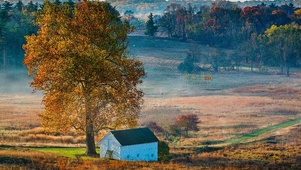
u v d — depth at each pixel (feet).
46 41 421.18
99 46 432.66
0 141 509.76
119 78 431.84
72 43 425.28
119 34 442.91
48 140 540.93
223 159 468.75
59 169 342.44
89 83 427.33
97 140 563.89
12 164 348.38
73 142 545.03
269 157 485.56
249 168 414.21
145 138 446.19
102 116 451.12
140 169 361.51
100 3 438.81
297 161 463.42
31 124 647.15
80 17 429.38
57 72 413.59
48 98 423.64
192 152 515.91
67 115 437.58
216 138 609.01
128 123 456.86
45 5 445.37
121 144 426.92
